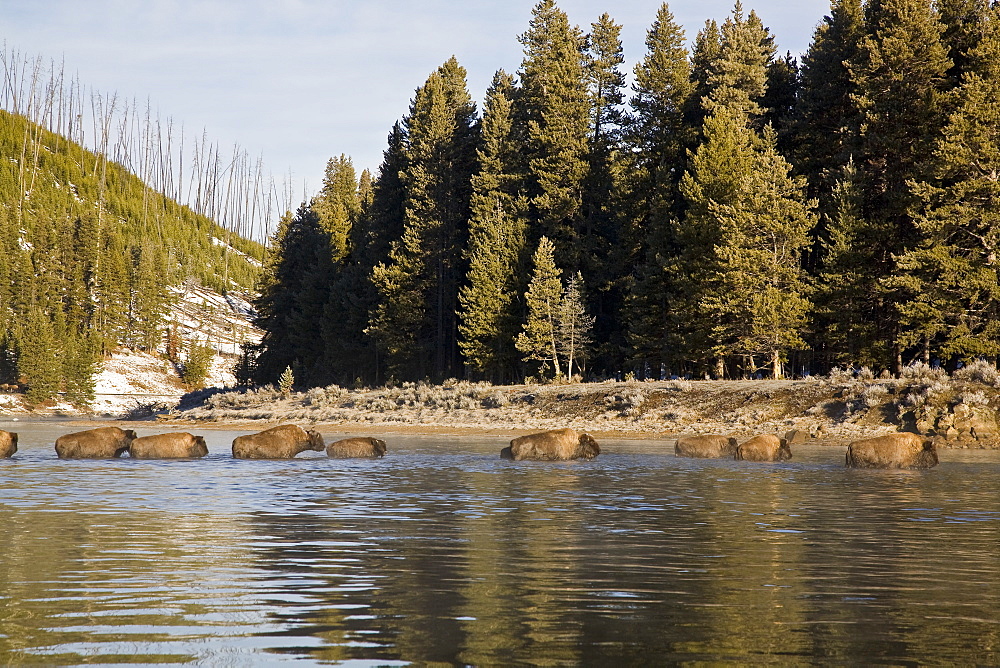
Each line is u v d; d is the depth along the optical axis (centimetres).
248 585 907
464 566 1018
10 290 13688
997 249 4428
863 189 5216
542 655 665
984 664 646
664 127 6619
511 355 6750
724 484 2039
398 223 8556
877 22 5550
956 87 4959
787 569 1004
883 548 1151
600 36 7756
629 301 6225
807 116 5997
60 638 706
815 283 5138
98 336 13612
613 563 1040
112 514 1460
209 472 2309
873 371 4906
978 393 3597
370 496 1756
